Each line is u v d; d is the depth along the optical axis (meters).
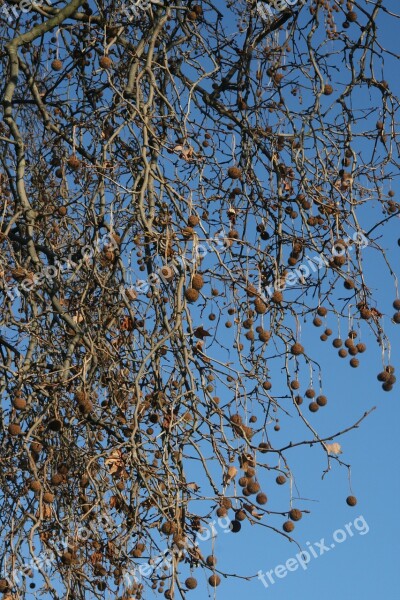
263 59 6.62
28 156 6.67
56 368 5.34
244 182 6.13
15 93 6.81
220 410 4.79
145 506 4.89
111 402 5.39
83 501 5.21
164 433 4.83
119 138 6.16
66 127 5.90
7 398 5.62
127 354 5.43
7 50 5.88
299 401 5.59
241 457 4.78
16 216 5.32
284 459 4.79
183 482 4.84
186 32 6.24
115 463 4.87
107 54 5.57
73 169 5.41
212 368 5.02
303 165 5.76
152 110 6.07
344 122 6.27
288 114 5.89
